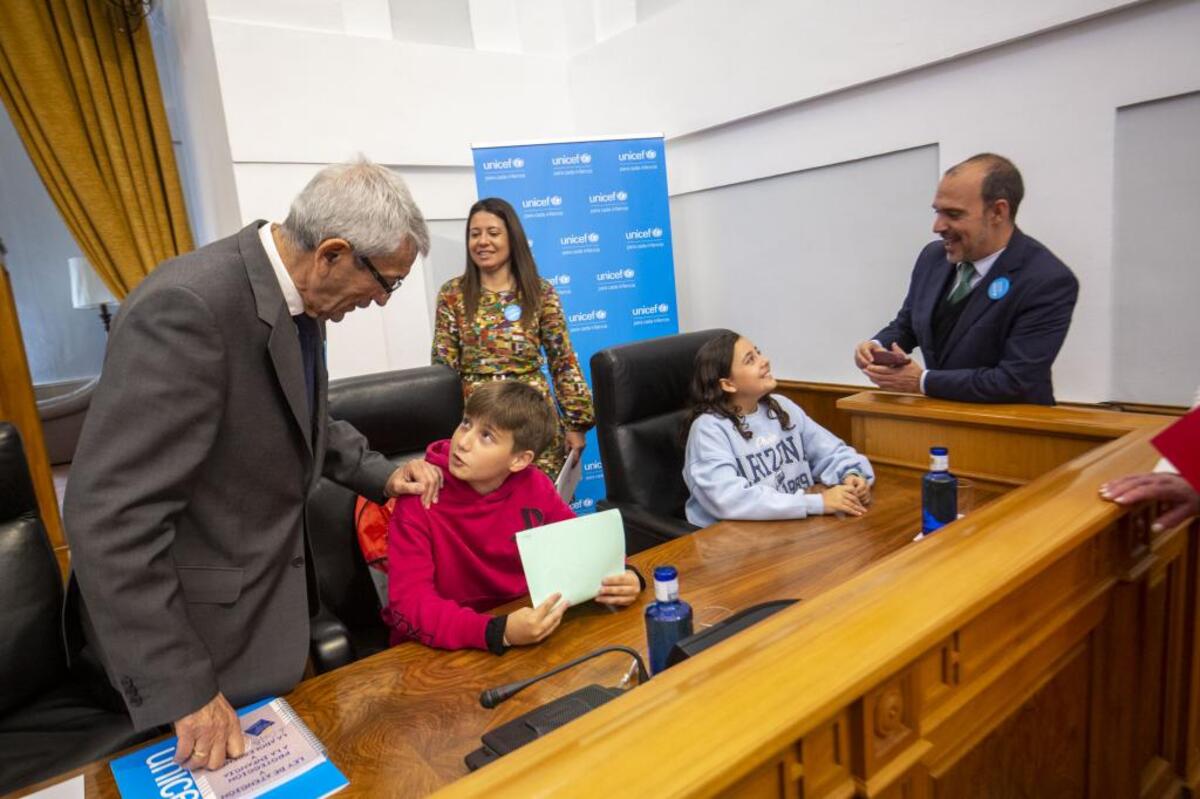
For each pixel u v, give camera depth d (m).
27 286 4.72
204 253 0.95
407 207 0.99
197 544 0.99
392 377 1.70
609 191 3.36
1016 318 1.79
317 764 0.83
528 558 1.10
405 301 3.56
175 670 0.86
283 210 3.18
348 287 1.01
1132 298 2.11
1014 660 0.86
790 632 0.70
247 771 0.83
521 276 2.43
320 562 1.53
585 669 1.00
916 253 2.64
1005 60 2.24
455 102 3.58
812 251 3.01
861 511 1.52
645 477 1.95
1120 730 1.18
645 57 3.48
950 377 1.76
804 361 3.15
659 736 0.56
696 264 3.58
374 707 0.95
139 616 0.85
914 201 2.61
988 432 1.58
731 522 1.56
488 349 2.43
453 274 3.76
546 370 2.89
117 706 1.32
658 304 3.48
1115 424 1.39
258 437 1.00
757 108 3.00
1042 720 0.97
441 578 1.32
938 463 1.35
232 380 0.95
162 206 3.60
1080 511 0.96
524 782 0.52
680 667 0.67
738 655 0.67
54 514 2.72
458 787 0.52
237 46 2.97
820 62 2.72
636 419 1.99
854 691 0.61
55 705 1.35
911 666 0.70
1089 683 1.07
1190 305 2.01
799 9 2.75
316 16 3.18
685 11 3.22
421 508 1.31
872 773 0.67
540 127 3.91
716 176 3.32
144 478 0.85
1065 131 2.14
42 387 4.71
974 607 0.73
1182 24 1.88
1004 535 0.89
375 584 1.55
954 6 2.29
